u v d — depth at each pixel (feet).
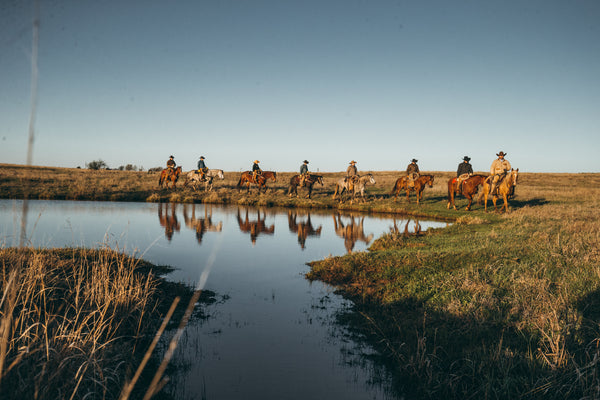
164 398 11.76
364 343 16.42
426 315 18.37
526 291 19.20
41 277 16.99
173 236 38.93
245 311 19.71
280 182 141.90
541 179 167.22
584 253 25.96
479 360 13.87
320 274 26.66
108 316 16.14
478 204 73.82
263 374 13.57
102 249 26.22
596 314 16.20
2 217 41.14
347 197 90.07
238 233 42.70
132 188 93.40
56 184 88.79
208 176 95.20
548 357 13.30
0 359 7.29
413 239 38.04
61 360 10.44
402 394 12.66
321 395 12.39
